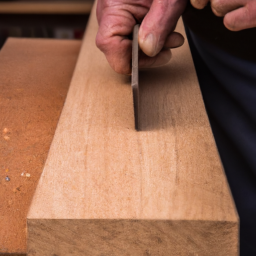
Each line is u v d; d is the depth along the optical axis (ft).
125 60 3.02
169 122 2.72
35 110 3.37
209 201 2.07
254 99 3.31
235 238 2.00
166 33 2.80
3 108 3.36
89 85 3.21
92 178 2.25
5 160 2.85
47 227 2.03
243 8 2.42
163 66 3.49
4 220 2.42
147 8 2.97
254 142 3.46
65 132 2.63
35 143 3.01
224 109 3.72
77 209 2.05
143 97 3.02
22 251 2.26
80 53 3.79
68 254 2.09
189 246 2.04
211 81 3.90
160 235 2.02
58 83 3.78
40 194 2.15
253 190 3.68
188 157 2.39
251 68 3.19
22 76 3.87
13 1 6.40
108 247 2.07
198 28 3.37
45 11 6.40
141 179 2.23
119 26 2.93
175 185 2.18
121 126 2.69
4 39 6.93
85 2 6.40
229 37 3.15
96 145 2.51
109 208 2.05
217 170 2.28
